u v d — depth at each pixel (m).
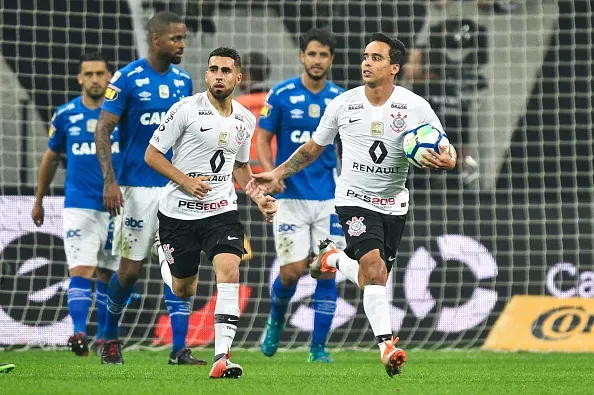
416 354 35.69
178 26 28.95
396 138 23.17
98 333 34.53
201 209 22.73
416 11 45.59
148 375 23.23
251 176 24.20
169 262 23.59
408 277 38.75
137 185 28.81
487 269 39.47
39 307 37.28
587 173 44.03
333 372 25.53
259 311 38.47
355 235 23.08
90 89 34.47
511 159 43.88
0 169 40.66
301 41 32.84
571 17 45.34
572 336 38.28
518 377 24.09
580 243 40.22
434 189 41.69
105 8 43.00
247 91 43.62
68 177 34.53
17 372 24.11
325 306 31.38
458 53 44.97
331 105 23.86
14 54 41.66
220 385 20.19
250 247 38.84
